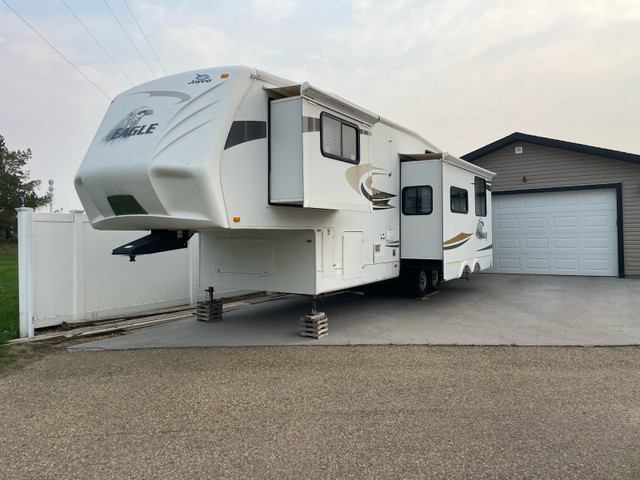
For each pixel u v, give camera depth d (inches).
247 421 131.7
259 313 296.8
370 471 104.7
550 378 167.9
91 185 183.6
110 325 254.7
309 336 229.0
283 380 166.7
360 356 196.5
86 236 260.5
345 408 140.6
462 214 336.5
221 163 175.5
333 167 215.8
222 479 101.8
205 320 269.9
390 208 297.3
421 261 322.7
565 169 462.3
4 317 265.0
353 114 233.5
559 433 123.3
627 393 152.6
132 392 155.4
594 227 452.4
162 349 209.6
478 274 488.7
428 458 110.3
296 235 228.8
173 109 179.2
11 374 175.0
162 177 166.7
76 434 124.0
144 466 107.3
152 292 298.5
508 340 221.6
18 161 1243.2
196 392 155.1
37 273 236.2
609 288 376.5
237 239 249.8
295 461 109.3
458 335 232.1
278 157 198.5
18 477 102.3
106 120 200.7
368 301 336.5
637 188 429.7
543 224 476.4
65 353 203.5
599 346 210.5
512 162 488.4
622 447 115.4
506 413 136.6
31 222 230.1
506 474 103.0
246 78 188.5
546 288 385.7
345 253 248.7
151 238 209.2
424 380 165.9
